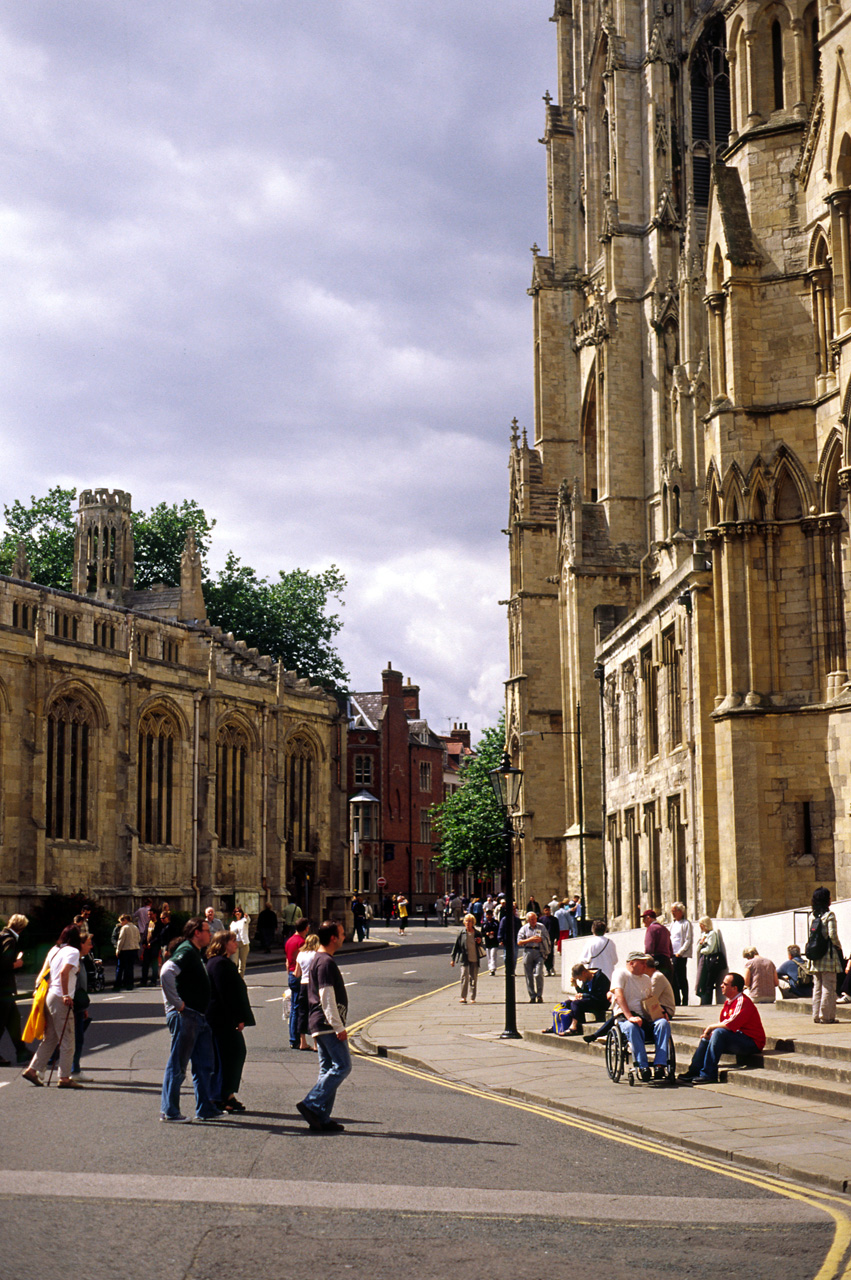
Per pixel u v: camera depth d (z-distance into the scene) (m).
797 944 33.41
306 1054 29.98
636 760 61.59
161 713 83.00
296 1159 16.50
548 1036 31.64
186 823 84.69
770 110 42.78
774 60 42.97
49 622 80.94
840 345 38.19
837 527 39.69
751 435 41.06
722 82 90.88
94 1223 13.07
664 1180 16.08
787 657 40.44
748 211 42.00
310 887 97.94
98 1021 36.75
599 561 85.50
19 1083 24.17
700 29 89.50
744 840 39.88
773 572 40.69
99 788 77.50
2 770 70.69
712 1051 24.89
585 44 99.94
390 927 132.62
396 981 53.53
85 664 76.19
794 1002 31.88
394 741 165.50
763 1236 13.34
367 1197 14.51
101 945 70.19
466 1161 16.77
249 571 124.56
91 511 112.75
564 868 90.25
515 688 94.94
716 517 41.75
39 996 23.73
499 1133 19.20
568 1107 22.19
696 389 65.00
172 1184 14.84
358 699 167.25
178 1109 19.34
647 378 88.31
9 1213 13.38
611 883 67.81
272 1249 12.35
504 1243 12.83
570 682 85.88
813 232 40.47
